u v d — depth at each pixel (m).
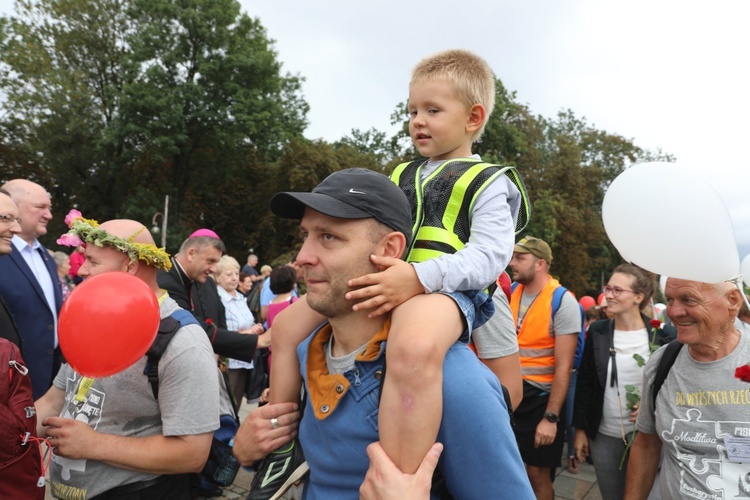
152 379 2.09
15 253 3.86
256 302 8.77
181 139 24.75
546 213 26.98
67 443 1.99
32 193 4.05
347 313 1.35
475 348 2.85
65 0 25.09
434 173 1.59
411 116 1.78
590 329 3.64
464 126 1.71
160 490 2.16
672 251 1.88
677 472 2.27
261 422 1.53
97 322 1.67
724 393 2.14
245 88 27.25
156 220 25.97
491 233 1.44
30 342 3.81
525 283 4.08
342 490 1.33
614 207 2.02
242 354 3.40
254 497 1.49
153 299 1.82
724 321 2.14
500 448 1.21
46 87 24.22
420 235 1.49
